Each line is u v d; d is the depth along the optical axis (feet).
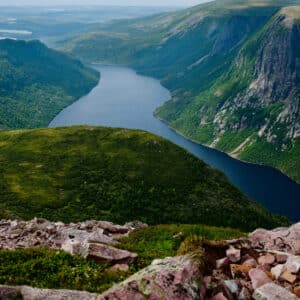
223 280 65.77
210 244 79.36
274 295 61.41
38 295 73.87
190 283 61.05
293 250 91.40
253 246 87.20
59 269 93.25
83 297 74.23
